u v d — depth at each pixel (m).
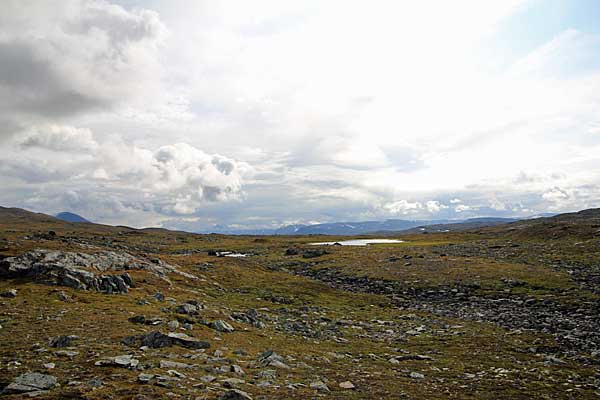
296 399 16.41
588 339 32.44
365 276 70.88
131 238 189.12
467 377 23.25
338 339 34.28
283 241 179.00
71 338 22.72
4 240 54.97
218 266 80.12
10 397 13.86
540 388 20.88
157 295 41.66
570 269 60.50
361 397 17.95
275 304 52.12
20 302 33.53
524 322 39.66
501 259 75.06
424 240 149.38
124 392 14.80
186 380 17.05
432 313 47.03
